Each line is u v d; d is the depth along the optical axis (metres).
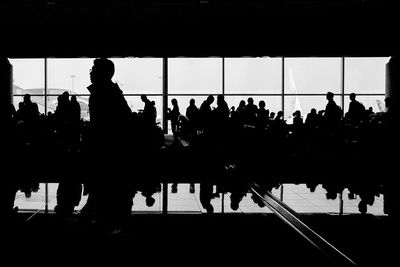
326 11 15.06
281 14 15.17
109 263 3.36
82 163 10.02
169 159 10.99
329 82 19.48
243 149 12.65
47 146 12.48
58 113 12.20
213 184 7.41
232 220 4.78
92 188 4.36
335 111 12.12
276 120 13.34
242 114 12.98
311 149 12.92
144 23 15.35
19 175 8.28
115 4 14.99
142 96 12.28
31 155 11.48
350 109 12.22
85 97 19.75
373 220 4.85
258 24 15.24
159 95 19.73
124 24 15.36
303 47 15.26
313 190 6.86
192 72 19.59
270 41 15.27
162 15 15.30
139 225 4.48
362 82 19.50
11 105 12.47
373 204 5.79
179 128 15.09
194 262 3.41
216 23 15.31
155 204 5.64
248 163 10.00
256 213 5.15
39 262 3.37
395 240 4.01
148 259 3.47
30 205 5.43
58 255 3.52
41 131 12.48
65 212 4.98
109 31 15.38
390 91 15.63
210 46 15.38
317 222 4.75
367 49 15.22
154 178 8.08
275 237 4.11
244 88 19.59
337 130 12.26
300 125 13.67
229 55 15.45
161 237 4.04
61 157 11.14
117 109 4.20
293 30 15.23
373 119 12.44
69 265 3.30
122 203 4.73
